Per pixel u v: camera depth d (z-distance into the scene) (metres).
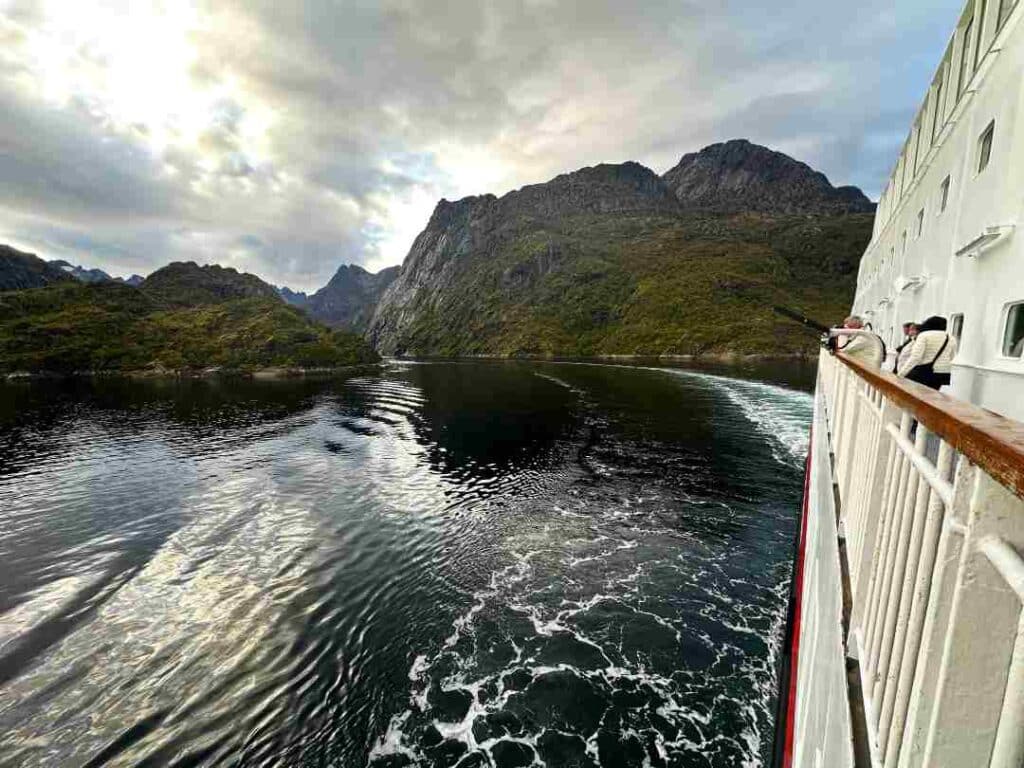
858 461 3.66
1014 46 5.91
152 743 7.58
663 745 7.36
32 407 43.56
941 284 8.53
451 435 28.92
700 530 14.25
